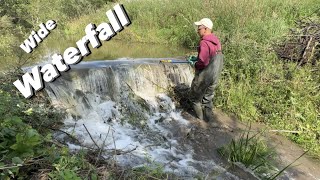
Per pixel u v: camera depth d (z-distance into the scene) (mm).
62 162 2744
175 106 5469
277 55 5973
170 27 9883
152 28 10086
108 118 4848
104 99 5172
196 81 4875
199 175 3625
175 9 10102
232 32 7051
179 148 4277
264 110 5234
